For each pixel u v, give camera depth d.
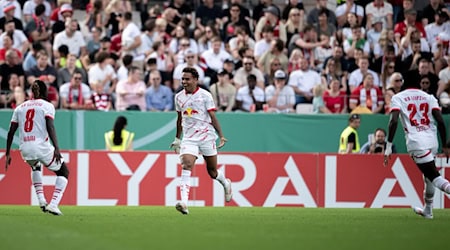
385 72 77.88
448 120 70.44
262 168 60.91
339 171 61.38
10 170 59.41
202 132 44.66
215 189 60.62
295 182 61.16
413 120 44.56
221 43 77.94
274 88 73.00
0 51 76.19
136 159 60.28
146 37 79.94
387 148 44.94
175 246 30.03
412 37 79.88
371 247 30.47
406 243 32.06
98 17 82.25
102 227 38.25
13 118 44.22
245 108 72.06
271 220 44.03
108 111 68.25
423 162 44.56
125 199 60.12
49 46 79.44
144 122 68.62
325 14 82.06
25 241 31.34
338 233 36.16
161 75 76.06
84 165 59.78
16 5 79.25
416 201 61.44
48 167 44.59
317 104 72.50
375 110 72.38
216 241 32.09
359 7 83.56
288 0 83.75
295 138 69.94
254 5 87.69
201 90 44.72
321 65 80.12
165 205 60.31
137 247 29.50
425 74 75.25
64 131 67.75
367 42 80.88
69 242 31.11
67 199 59.59
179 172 60.56
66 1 81.38
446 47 81.88
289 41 81.19
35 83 44.22
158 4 88.50
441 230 38.59
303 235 35.06
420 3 84.31
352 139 67.88
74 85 70.44
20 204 59.38
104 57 74.06
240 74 74.12
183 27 78.50
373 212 53.34
